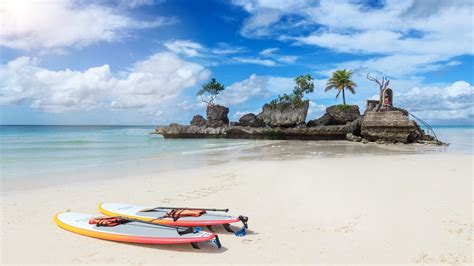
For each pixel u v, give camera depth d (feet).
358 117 173.17
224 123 215.72
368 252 21.21
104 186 43.52
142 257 20.90
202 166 63.87
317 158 76.95
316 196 36.35
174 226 24.63
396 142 135.23
